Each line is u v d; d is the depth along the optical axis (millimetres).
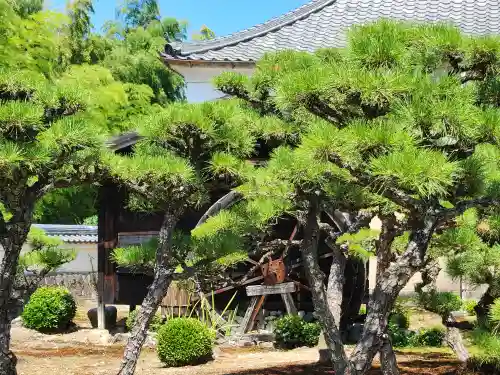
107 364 10227
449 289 14461
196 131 6309
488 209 6613
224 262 7184
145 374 9305
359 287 13297
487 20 14883
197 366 10031
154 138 6461
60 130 5652
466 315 12445
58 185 6410
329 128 4582
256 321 13477
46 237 8398
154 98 24547
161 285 6832
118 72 24203
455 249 6891
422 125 4484
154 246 7594
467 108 4539
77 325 14430
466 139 4730
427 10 15672
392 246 7203
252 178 6375
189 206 7176
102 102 16125
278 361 10203
